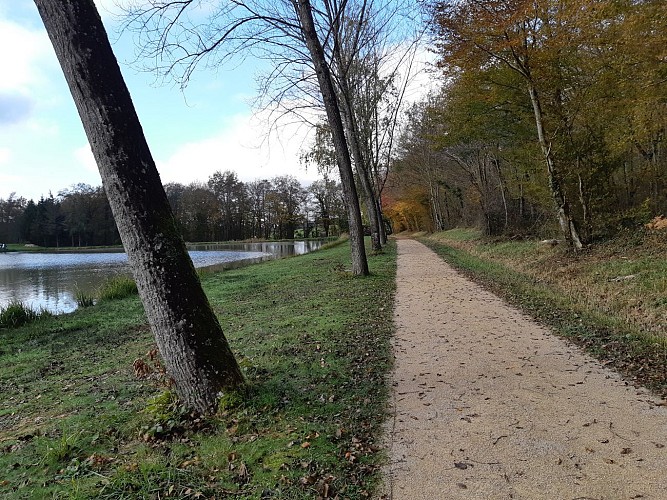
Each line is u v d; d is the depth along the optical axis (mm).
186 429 3848
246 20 8977
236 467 3230
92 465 3322
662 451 3291
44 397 5629
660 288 7887
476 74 14844
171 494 2883
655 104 11422
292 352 6133
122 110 3879
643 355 5422
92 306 14391
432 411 4156
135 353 7488
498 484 2980
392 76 25672
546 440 3521
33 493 2986
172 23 7309
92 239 74375
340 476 3113
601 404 4141
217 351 4211
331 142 25203
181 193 83312
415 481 3059
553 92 13586
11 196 77688
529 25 12664
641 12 9352
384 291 11273
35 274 29188
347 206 14227
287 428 3803
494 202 25266
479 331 6988
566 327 6910
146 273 4051
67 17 3686
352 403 4383
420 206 49281
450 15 12953
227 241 84938
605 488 2881
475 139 19062
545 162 14227
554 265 12570
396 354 5969
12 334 10539
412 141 35500
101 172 3965
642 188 14750
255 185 87375
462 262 17812
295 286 14070
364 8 15852
